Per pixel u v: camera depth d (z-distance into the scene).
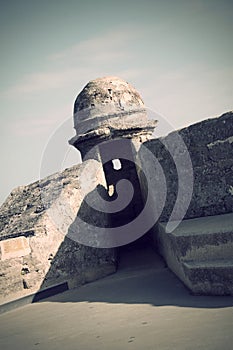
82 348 4.44
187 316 4.75
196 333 4.11
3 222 8.73
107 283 7.88
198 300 5.35
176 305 5.34
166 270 7.83
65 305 6.84
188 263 5.93
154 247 10.08
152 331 4.49
